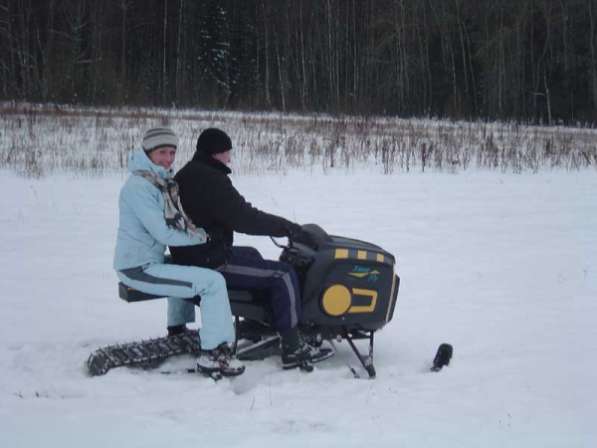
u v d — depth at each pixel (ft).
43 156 47.19
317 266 15.49
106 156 48.37
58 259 24.75
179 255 15.30
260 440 11.93
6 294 20.68
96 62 118.93
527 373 15.69
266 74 138.31
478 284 23.08
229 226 15.23
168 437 11.93
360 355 15.66
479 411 13.58
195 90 131.54
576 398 14.33
